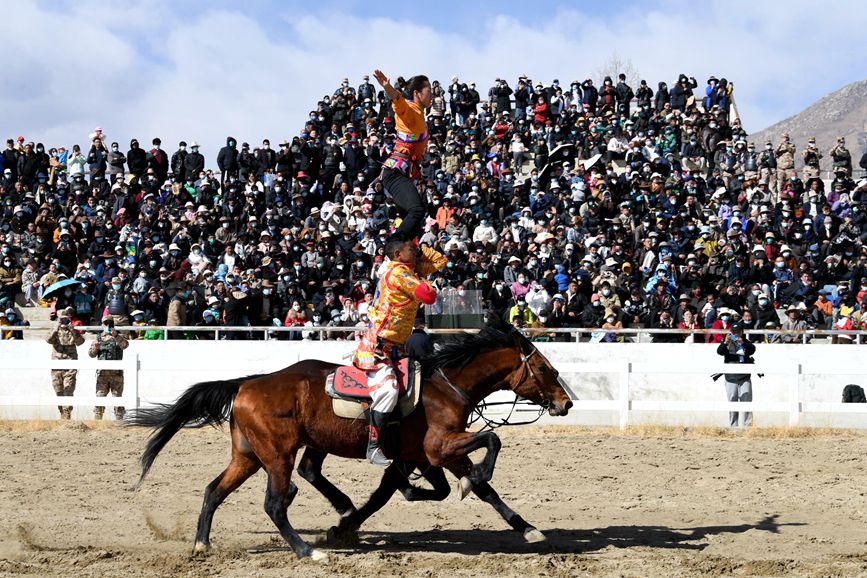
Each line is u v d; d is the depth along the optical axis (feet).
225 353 61.46
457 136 100.68
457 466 28.48
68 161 93.66
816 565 27.20
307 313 69.56
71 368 55.93
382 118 101.60
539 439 52.44
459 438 28.25
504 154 96.58
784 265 75.61
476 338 30.30
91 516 34.17
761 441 52.21
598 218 84.38
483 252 74.13
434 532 32.40
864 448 50.01
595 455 47.55
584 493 39.06
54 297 71.36
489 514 35.32
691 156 100.73
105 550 28.89
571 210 83.51
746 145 98.07
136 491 38.55
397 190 29.45
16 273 77.92
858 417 58.95
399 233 28.78
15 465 43.86
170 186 91.61
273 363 61.26
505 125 100.01
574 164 95.45
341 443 28.40
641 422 59.57
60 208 85.56
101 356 59.47
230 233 83.56
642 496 38.47
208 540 28.60
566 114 101.50
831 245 78.38
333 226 83.51
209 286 69.72
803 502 37.47
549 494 38.70
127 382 56.29
